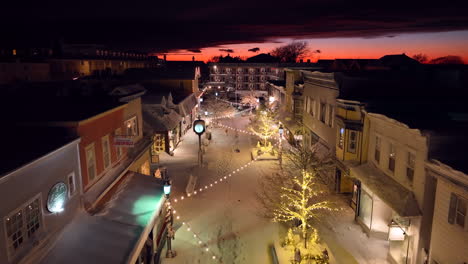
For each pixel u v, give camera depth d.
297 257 13.69
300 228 16.95
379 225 16.44
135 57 77.69
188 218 18.94
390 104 17.52
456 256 10.50
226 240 16.56
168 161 30.30
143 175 16.78
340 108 19.86
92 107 14.91
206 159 30.98
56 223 10.26
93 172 13.07
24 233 8.73
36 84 28.47
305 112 30.38
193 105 45.34
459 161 11.35
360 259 14.67
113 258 10.06
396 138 14.70
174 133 35.28
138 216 12.94
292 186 23.55
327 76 22.91
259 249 15.71
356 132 18.80
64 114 13.18
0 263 7.75
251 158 31.28
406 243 13.51
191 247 15.95
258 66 84.75
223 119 57.62
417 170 12.84
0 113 13.24
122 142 14.95
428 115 15.38
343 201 20.73
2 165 8.42
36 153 9.48
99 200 13.18
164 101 33.75
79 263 9.48
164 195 15.42
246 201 21.25
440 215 11.32
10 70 39.94
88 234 10.85
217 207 20.38
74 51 57.78
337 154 20.59
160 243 15.73
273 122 39.88
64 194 10.50
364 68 26.33
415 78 21.81
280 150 29.80
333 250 15.37
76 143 11.36
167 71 48.25
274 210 19.88
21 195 8.55
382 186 15.03
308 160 21.12
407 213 12.55
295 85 33.94
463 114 14.95
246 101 70.44
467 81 21.12
